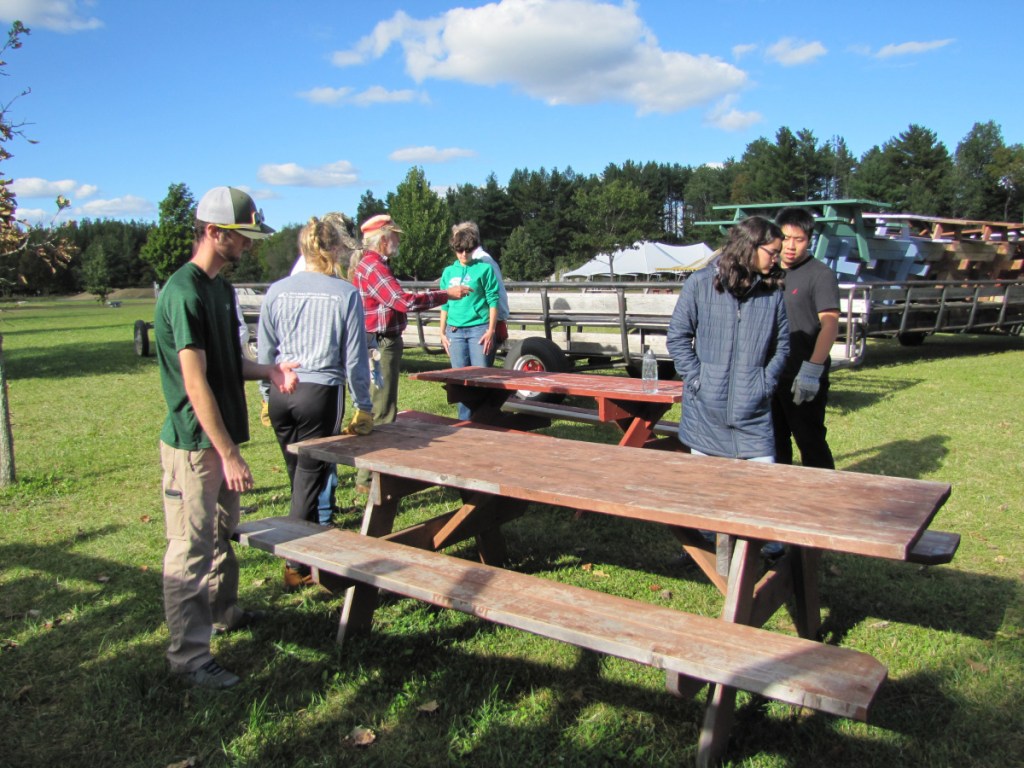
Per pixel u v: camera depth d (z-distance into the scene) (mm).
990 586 4004
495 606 2629
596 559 4504
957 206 69938
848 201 12125
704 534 3752
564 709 2932
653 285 8148
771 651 2273
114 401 10719
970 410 8508
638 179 98000
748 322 3441
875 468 6160
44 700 3082
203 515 3078
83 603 3963
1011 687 3016
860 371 12008
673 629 2436
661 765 2596
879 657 3291
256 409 9711
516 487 2979
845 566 4285
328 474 4531
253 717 2861
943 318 13195
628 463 3375
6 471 6148
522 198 92125
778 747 2689
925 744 2676
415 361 14250
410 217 57844
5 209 6078
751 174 80625
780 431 4441
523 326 10297
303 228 4168
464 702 2982
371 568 3041
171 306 2871
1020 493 5477
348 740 2750
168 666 3271
